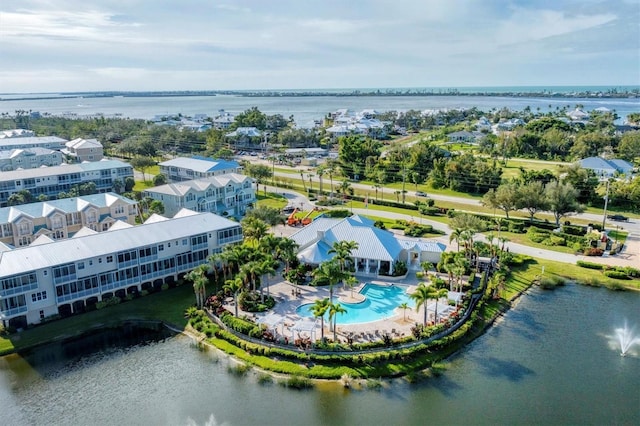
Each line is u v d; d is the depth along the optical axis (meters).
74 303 72.69
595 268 90.56
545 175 145.38
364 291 79.38
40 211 99.00
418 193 152.38
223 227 87.94
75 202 104.81
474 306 74.75
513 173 173.38
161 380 57.78
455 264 76.69
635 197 130.12
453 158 170.75
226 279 83.88
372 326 67.50
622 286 82.88
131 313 73.06
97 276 72.88
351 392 55.00
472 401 53.44
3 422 50.97
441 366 59.88
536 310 75.31
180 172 152.50
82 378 58.22
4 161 159.12
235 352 62.88
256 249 78.94
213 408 52.69
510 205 117.75
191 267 84.19
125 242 76.69
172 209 118.19
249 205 133.75
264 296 76.50
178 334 67.94
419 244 90.31
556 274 88.62
